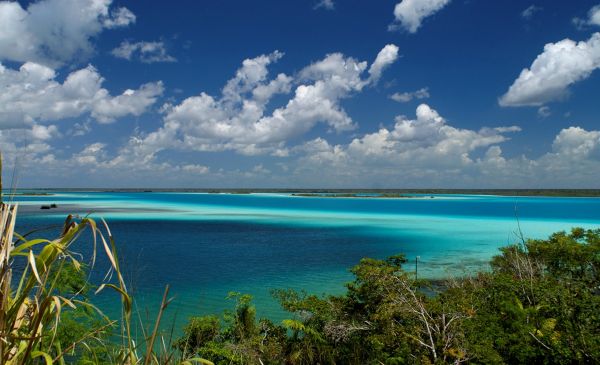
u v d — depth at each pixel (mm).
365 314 12750
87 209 111125
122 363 3020
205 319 12109
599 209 123312
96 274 24719
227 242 50562
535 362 7895
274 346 12055
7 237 2262
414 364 8742
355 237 56312
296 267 34156
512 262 14680
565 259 12586
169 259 37469
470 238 54875
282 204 157500
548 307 8242
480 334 8391
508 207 136250
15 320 2338
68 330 7859
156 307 20172
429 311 9656
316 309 13344
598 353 7043
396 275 12305
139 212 107062
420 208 129750
